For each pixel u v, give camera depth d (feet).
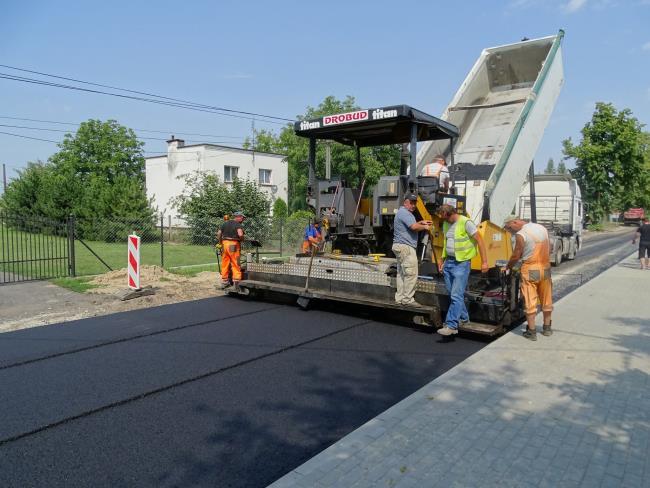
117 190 76.79
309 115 123.24
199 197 76.54
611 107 131.34
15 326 23.70
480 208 27.50
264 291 30.42
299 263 28.02
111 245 70.85
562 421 13.35
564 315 26.84
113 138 141.69
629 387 15.93
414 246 22.67
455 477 10.53
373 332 23.00
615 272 46.62
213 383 16.29
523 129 30.40
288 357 19.12
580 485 10.23
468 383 16.24
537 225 21.81
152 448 11.95
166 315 26.17
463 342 21.57
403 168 26.78
